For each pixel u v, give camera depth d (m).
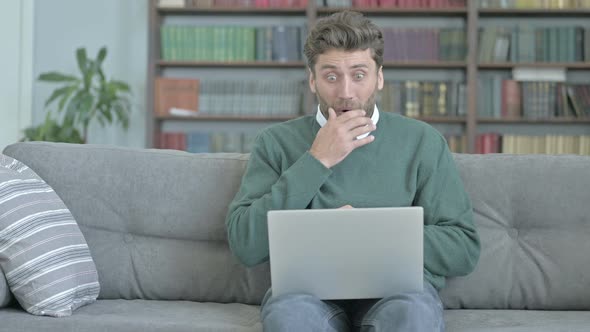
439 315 1.39
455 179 1.69
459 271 1.59
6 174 1.62
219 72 4.76
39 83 4.85
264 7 4.57
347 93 1.64
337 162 1.59
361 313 1.49
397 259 1.35
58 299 1.54
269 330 1.29
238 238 1.59
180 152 1.91
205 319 1.54
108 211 1.83
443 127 4.67
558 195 1.76
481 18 4.65
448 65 4.46
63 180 1.83
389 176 1.66
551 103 4.45
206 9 4.59
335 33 1.63
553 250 1.73
